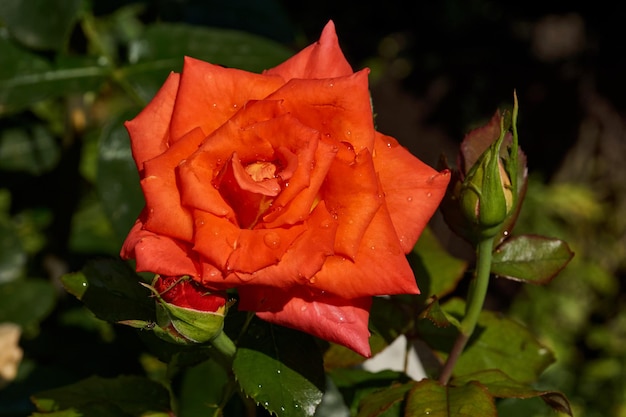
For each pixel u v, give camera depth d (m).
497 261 0.48
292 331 0.46
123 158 0.58
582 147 1.73
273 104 0.42
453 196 0.47
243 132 0.42
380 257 0.42
